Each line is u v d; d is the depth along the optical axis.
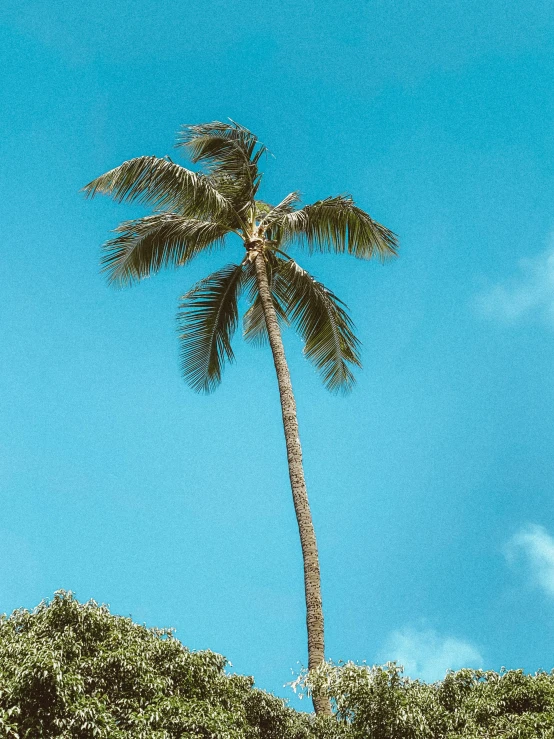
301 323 17.53
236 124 17.55
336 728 11.89
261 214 18.64
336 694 11.54
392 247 17.41
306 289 17.31
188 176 16.12
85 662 11.01
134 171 16.00
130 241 16.78
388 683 11.41
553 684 11.68
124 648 11.46
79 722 10.09
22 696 10.11
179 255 17.17
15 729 9.76
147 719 10.64
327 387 17.78
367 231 17.28
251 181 17.77
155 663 11.91
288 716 13.55
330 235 17.52
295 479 15.11
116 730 10.23
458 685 12.20
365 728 11.18
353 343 17.59
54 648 10.96
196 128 17.44
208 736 11.05
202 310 17.86
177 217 16.81
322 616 13.81
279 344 16.50
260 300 17.67
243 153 17.70
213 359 17.95
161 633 12.73
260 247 17.50
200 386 18.09
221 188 17.59
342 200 17.14
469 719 11.38
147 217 16.70
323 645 13.55
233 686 12.91
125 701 10.86
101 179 16.17
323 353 17.61
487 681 12.08
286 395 15.92
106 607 12.28
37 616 11.84
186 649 12.54
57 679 10.12
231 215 17.41
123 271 16.97
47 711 10.14
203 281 17.84
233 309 18.02
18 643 10.88
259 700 13.19
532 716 11.02
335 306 17.50
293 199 18.52
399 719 10.96
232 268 17.94
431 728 11.32
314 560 14.34
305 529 14.61
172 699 11.15
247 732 12.53
